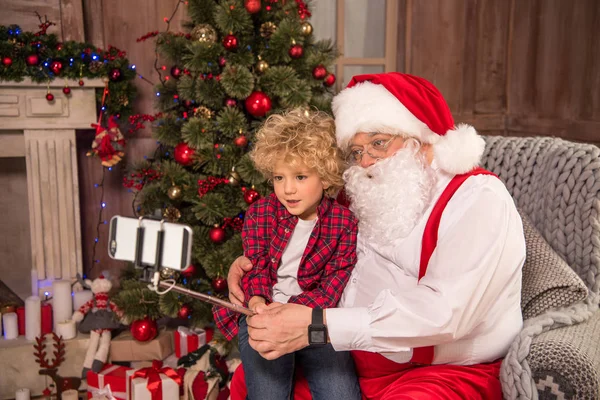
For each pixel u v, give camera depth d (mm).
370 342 1169
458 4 3230
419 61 3254
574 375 1162
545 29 2922
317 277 1438
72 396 2279
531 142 1740
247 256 1505
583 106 2609
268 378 1368
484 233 1209
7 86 2443
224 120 2234
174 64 2732
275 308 1231
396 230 1343
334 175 1415
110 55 2537
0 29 2342
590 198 1470
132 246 897
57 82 2477
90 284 2568
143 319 2438
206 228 2428
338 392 1331
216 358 2281
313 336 1178
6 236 2934
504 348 1307
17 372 2398
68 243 2662
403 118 1345
